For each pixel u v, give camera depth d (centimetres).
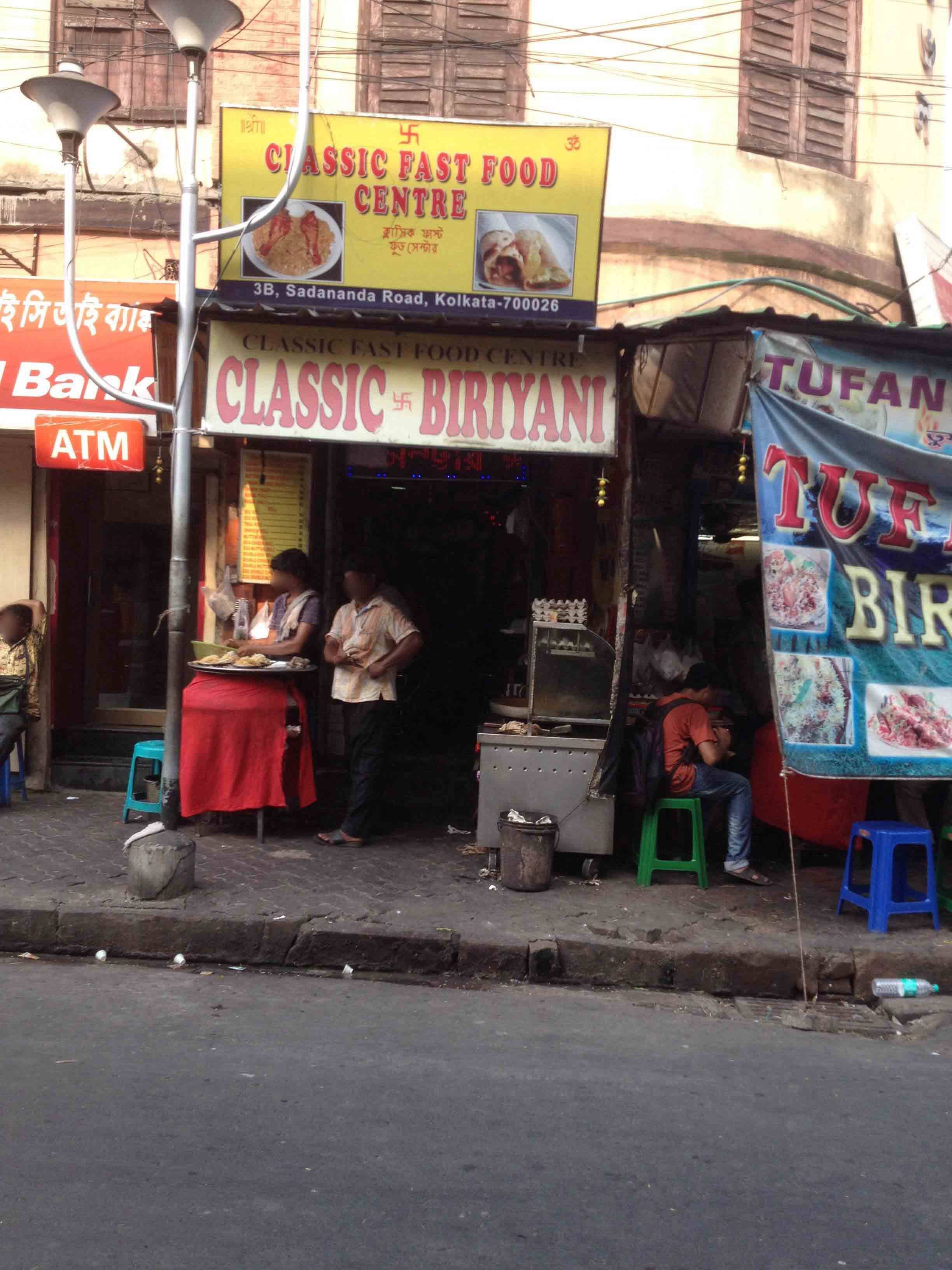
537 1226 312
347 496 867
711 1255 302
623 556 624
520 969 544
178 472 611
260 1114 373
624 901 620
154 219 800
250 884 610
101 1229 299
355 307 638
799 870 705
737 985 545
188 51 579
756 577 857
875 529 579
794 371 576
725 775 659
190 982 516
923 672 580
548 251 634
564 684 653
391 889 618
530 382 612
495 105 810
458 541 937
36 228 802
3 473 809
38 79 581
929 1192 342
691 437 782
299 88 610
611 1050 455
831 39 861
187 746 680
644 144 802
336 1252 294
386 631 697
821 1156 364
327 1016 477
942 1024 507
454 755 873
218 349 614
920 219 916
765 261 814
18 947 551
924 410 593
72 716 871
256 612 791
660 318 794
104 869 625
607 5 805
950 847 696
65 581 852
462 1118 379
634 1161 354
